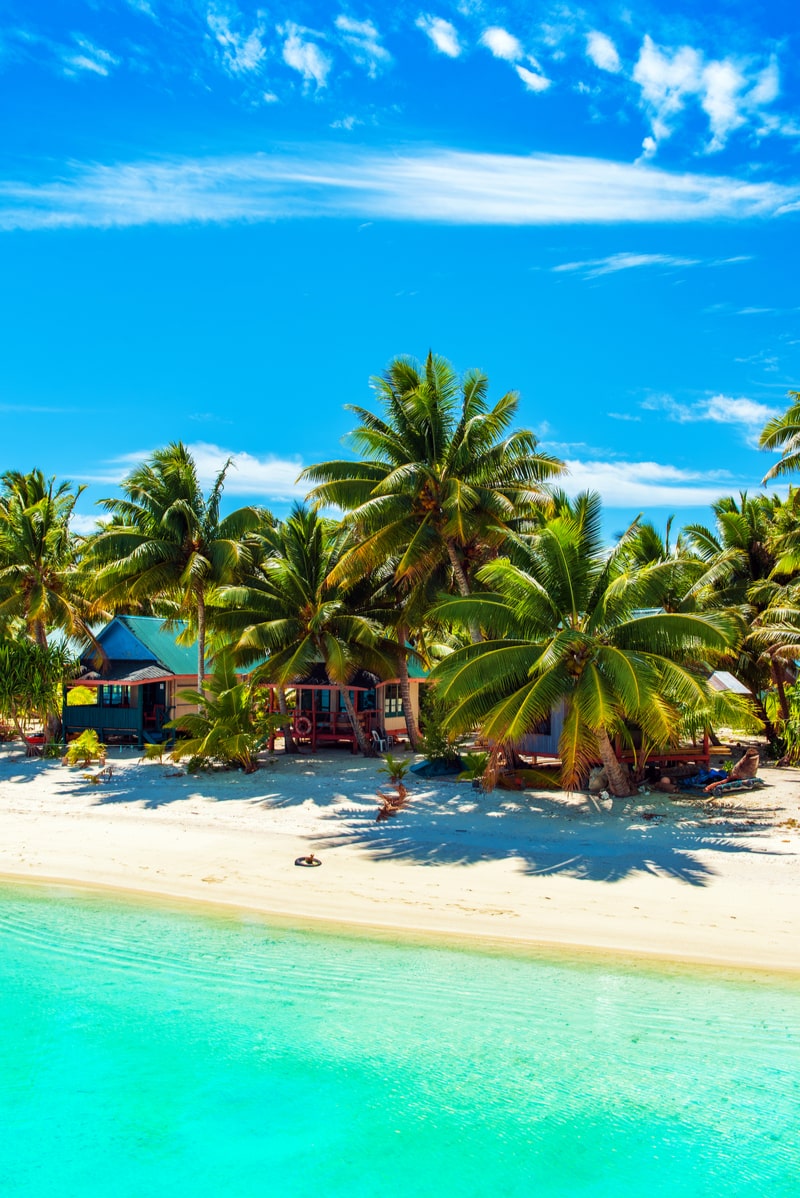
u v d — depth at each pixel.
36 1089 11.32
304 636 30.72
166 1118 10.64
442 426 28.23
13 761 32.88
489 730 21.09
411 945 14.50
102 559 33.28
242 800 24.88
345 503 28.62
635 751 24.91
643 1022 11.91
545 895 16.42
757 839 19.31
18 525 35.62
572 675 22.11
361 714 34.97
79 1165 9.95
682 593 32.53
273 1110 10.79
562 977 13.18
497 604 23.00
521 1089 10.79
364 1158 9.84
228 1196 9.37
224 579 32.44
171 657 38.09
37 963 14.31
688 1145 9.78
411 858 19.02
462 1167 9.66
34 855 20.05
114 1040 12.22
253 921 15.77
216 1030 12.34
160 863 19.20
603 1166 9.53
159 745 31.55
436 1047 11.64
